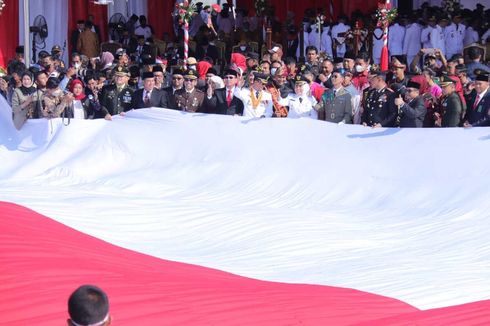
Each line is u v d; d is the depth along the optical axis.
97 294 5.34
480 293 9.31
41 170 16.78
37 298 8.38
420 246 11.47
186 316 8.01
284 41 26.16
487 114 13.95
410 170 13.60
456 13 23.75
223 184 15.22
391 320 8.11
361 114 15.37
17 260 9.51
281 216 12.76
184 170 15.79
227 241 11.71
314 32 25.05
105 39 27.62
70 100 17.33
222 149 15.73
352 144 14.44
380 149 14.09
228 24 27.48
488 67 18.25
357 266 10.45
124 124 16.95
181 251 11.28
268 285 9.42
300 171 14.65
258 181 14.90
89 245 10.84
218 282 9.38
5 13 25.02
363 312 8.37
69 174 16.38
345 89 15.43
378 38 23.75
